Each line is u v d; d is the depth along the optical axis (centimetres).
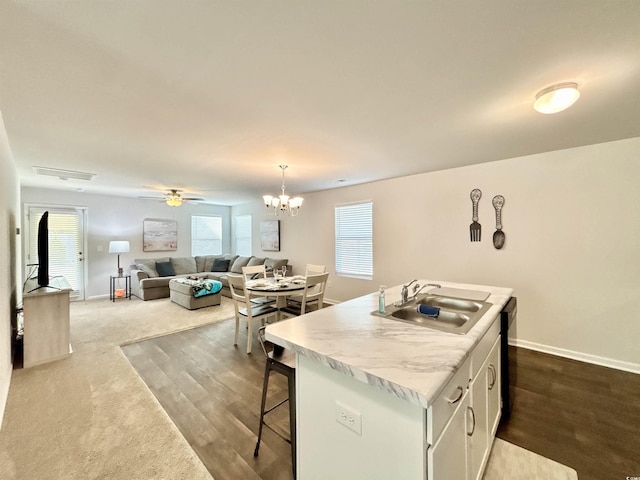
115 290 612
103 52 137
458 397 115
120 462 165
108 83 165
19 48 133
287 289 354
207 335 384
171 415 211
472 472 134
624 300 277
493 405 178
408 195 430
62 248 566
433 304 225
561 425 198
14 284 337
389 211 454
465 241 375
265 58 143
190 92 176
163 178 434
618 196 277
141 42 130
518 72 157
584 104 195
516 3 110
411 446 94
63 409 216
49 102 187
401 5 110
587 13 114
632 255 272
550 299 315
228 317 466
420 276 419
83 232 592
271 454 173
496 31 125
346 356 115
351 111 204
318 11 112
